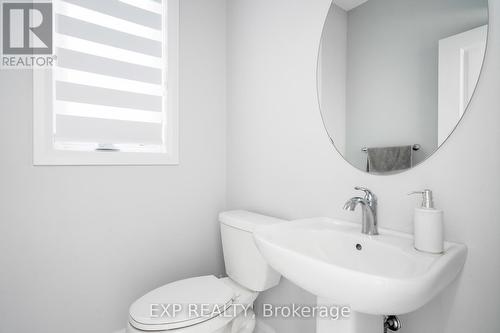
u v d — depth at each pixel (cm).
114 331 132
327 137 113
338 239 95
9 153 109
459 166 77
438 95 81
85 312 125
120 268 134
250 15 152
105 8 132
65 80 122
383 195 95
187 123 155
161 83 149
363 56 101
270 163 140
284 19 131
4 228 108
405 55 89
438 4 81
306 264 65
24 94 112
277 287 135
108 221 131
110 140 134
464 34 76
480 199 74
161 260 146
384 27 95
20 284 111
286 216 131
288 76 129
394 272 76
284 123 132
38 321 114
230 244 134
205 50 163
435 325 82
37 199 114
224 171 171
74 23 124
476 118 74
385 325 87
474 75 74
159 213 146
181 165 153
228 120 170
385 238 86
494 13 71
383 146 95
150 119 146
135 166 138
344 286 58
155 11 146
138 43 141
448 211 80
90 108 128
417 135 86
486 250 73
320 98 115
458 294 78
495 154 71
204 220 163
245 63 156
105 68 132
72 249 122
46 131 116
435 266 62
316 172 117
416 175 86
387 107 94
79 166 123
